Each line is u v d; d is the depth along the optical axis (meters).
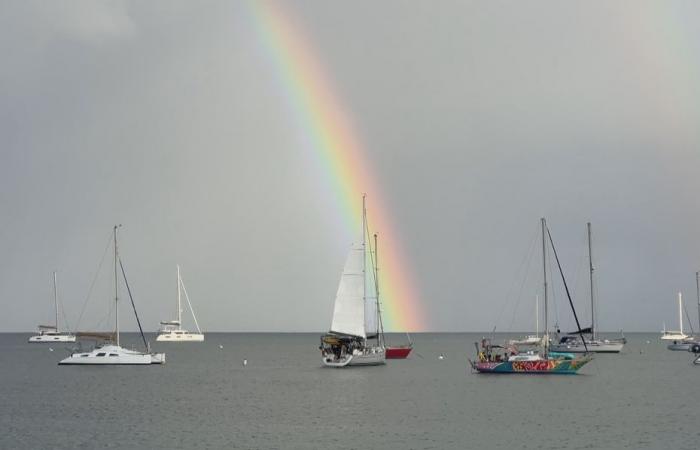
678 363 166.88
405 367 155.75
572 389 107.12
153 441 67.31
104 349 158.62
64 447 64.62
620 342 194.50
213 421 78.81
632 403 91.62
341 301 137.00
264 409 88.19
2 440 68.00
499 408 87.19
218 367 165.88
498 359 133.50
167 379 131.12
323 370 150.88
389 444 65.56
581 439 67.50
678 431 71.38
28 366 166.88
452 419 78.94
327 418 80.38
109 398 100.75
